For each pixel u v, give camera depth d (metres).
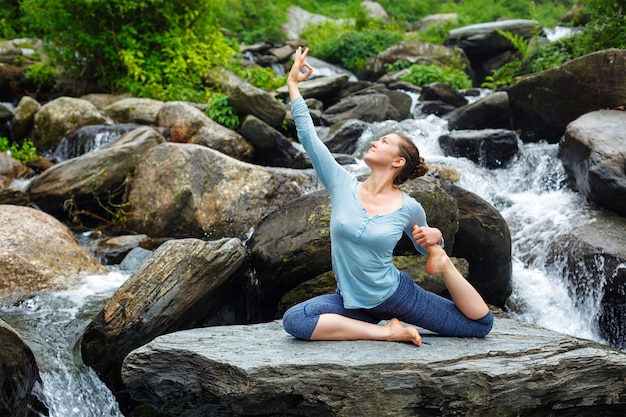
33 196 8.10
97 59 12.45
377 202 3.86
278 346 3.82
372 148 3.94
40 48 14.00
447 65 16.91
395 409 3.55
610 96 9.08
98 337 4.86
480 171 8.98
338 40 19.61
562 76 9.44
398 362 3.56
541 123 9.91
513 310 6.63
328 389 3.51
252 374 3.46
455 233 5.97
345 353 3.67
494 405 3.64
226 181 7.89
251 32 21.55
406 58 16.95
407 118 12.50
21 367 4.11
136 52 12.06
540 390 3.71
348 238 3.79
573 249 6.81
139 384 3.76
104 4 11.66
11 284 5.98
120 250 7.21
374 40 19.39
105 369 4.89
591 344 4.13
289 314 3.92
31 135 10.33
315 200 6.04
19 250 6.27
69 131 10.16
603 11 10.72
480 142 9.37
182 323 5.16
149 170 8.21
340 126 10.58
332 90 13.38
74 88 12.47
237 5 21.97
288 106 12.00
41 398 4.48
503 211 8.00
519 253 7.31
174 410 3.84
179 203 7.87
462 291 3.95
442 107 12.67
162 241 7.54
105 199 8.29
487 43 17.19
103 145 8.82
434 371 3.55
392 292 3.87
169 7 12.32
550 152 8.86
